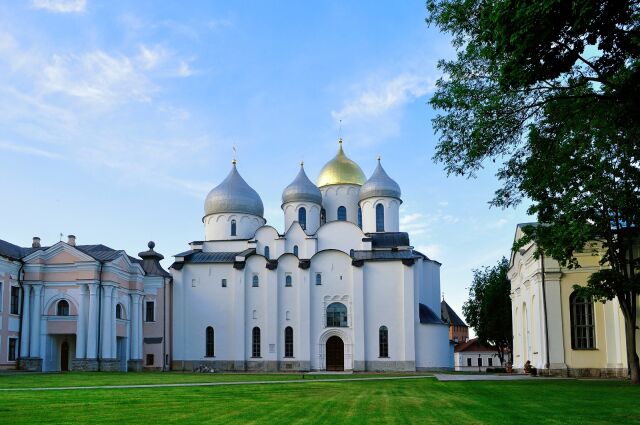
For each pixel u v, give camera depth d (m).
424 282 88.69
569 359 50.56
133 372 68.06
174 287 84.69
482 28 24.09
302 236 86.69
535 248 52.88
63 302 67.38
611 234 41.28
